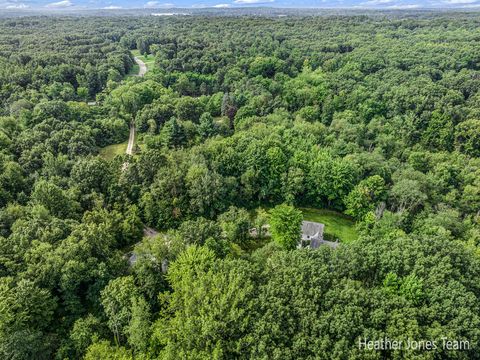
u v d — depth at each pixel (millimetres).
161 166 77000
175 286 45500
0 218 56719
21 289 43000
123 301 44781
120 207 71062
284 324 38500
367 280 47656
